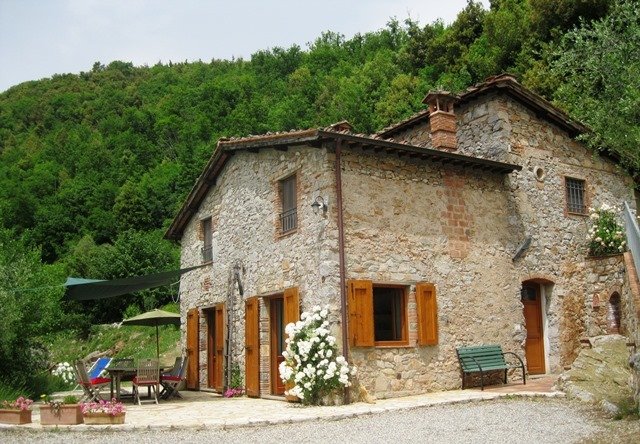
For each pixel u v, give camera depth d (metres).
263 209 12.69
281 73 70.06
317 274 10.53
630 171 15.02
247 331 12.66
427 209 11.59
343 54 64.19
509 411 8.70
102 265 29.77
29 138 66.81
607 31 11.62
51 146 61.25
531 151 13.41
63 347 26.09
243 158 13.78
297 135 10.77
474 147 13.53
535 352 12.89
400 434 7.34
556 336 12.95
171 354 22.05
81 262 31.02
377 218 10.95
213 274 14.91
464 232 11.99
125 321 14.23
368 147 10.84
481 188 12.45
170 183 44.47
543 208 13.30
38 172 52.22
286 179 12.12
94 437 7.90
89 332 26.77
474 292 11.85
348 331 10.23
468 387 11.45
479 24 34.66
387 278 10.82
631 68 11.07
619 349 10.59
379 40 61.91
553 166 13.70
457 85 29.95
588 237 13.69
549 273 13.07
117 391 11.86
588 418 7.96
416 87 35.09
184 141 52.94
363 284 10.44
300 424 8.41
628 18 11.60
